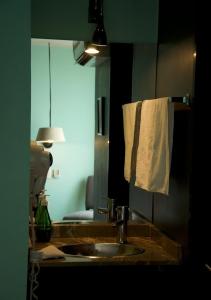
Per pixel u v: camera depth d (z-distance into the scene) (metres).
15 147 1.68
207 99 2.04
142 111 2.33
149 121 2.25
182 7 2.17
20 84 1.67
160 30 2.53
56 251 2.19
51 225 2.52
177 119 2.27
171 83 2.31
